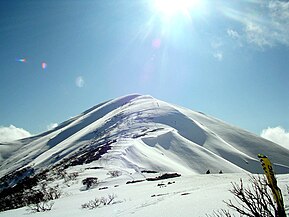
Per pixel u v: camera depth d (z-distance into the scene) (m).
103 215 12.08
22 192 43.03
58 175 55.25
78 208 16.88
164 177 36.69
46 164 132.62
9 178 127.62
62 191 34.66
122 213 11.48
